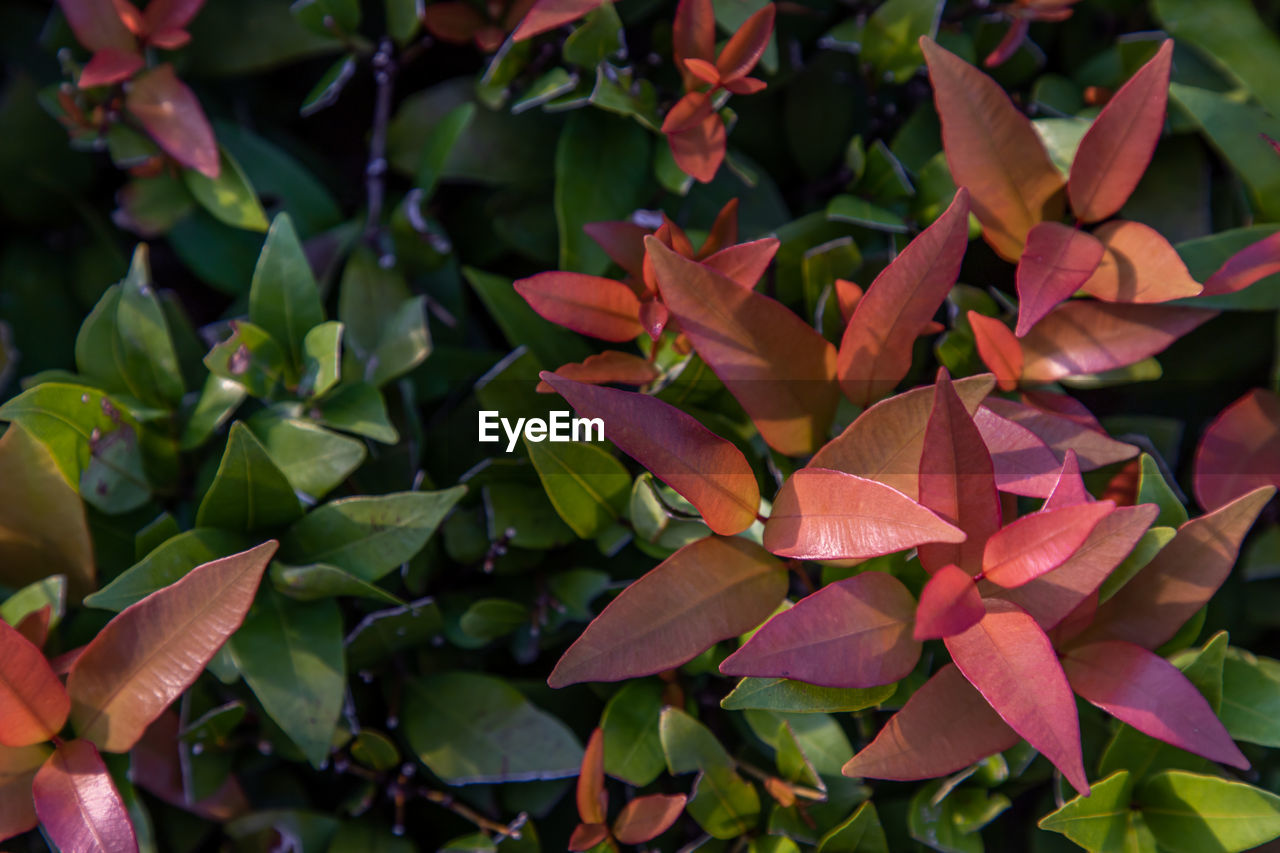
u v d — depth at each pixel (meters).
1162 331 0.66
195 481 0.70
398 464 0.69
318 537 0.66
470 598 0.69
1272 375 0.70
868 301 0.64
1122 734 0.65
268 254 0.68
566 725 0.69
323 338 0.67
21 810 0.63
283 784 0.70
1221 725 0.62
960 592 0.61
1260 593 0.70
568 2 0.67
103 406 0.67
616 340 0.66
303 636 0.66
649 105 0.69
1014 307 0.68
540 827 0.70
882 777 0.61
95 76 0.68
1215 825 0.64
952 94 0.66
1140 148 0.65
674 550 0.67
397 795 0.68
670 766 0.66
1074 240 0.65
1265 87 0.69
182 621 0.63
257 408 0.70
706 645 0.62
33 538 0.66
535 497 0.68
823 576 0.65
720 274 0.63
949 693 0.62
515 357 0.67
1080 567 0.62
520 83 0.71
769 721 0.67
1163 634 0.64
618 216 0.70
